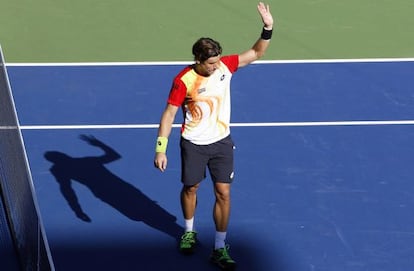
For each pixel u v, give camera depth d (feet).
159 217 79.20
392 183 84.43
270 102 99.86
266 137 92.48
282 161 88.07
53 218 78.54
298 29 120.26
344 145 91.04
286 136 92.79
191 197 71.56
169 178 85.20
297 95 101.65
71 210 79.82
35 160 87.76
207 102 66.69
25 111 97.66
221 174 69.05
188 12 125.59
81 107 98.84
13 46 114.62
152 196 82.38
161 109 98.73
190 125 67.92
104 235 76.48
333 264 73.00
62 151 89.71
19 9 125.80
